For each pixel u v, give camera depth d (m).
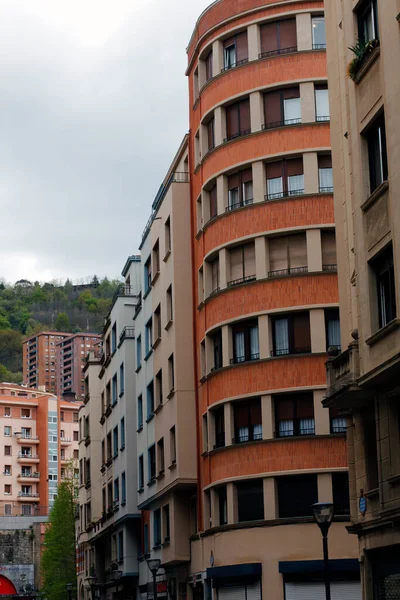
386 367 27.89
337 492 46.62
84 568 107.25
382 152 29.73
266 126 50.84
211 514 51.16
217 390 50.75
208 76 54.72
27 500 186.62
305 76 50.25
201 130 54.41
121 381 77.06
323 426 47.25
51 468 190.12
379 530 30.86
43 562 123.00
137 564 75.00
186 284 56.72
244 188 51.22
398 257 27.45
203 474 52.91
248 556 47.34
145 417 66.06
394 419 29.20
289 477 47.41
